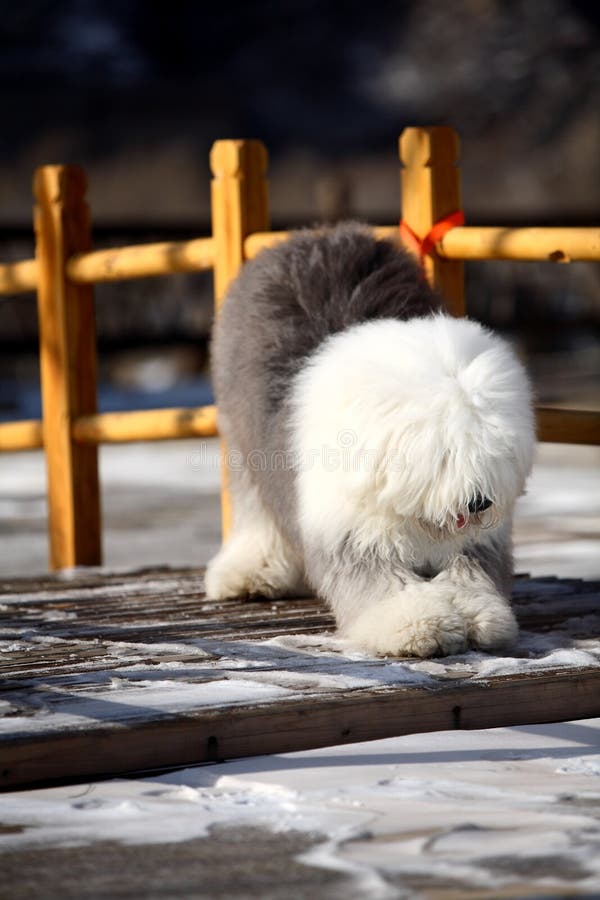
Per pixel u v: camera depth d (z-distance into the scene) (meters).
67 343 11.18
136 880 3.81
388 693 5.60
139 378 32.09
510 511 6.57
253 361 7.49
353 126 51.94
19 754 4.86
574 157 49.97
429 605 6.48
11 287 11.80
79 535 11.29
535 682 5.86
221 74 54.34
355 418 6.17
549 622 7.41
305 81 53.78
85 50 53.44
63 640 6.88
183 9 55.12
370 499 6.36
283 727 5.34
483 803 4.53
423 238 9.03
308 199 48.53
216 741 5.21
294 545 7.52
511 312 29.17
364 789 4.72
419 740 5.50
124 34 54.66
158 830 4.27
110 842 4.15
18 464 22.67
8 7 53.78
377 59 54.41
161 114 51.03
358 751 5.32
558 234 8.34
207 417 10.16
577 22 52.66
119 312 26.38
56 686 5.77
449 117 52.06
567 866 3.86
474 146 51.44
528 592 8.51
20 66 51.81
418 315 7.23
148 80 52.72
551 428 8.77
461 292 9.12
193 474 21.19
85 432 11.11
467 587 6.74
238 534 8.38
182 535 15.02
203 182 48.66
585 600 8.17
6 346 24.27
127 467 22.28
